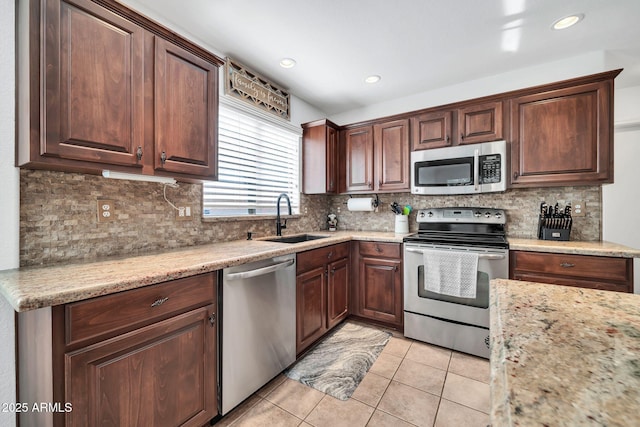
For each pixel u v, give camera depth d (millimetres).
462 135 2377
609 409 337
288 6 1646
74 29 1133
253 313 1561
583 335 539
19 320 1045
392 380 1762
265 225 2551
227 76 2160
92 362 945
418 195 2900
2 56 1086
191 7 1652
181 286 1213
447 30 1882
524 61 2283
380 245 2498
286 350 1820
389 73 2471
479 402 1561
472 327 2055
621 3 1632
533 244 1972
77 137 1142
